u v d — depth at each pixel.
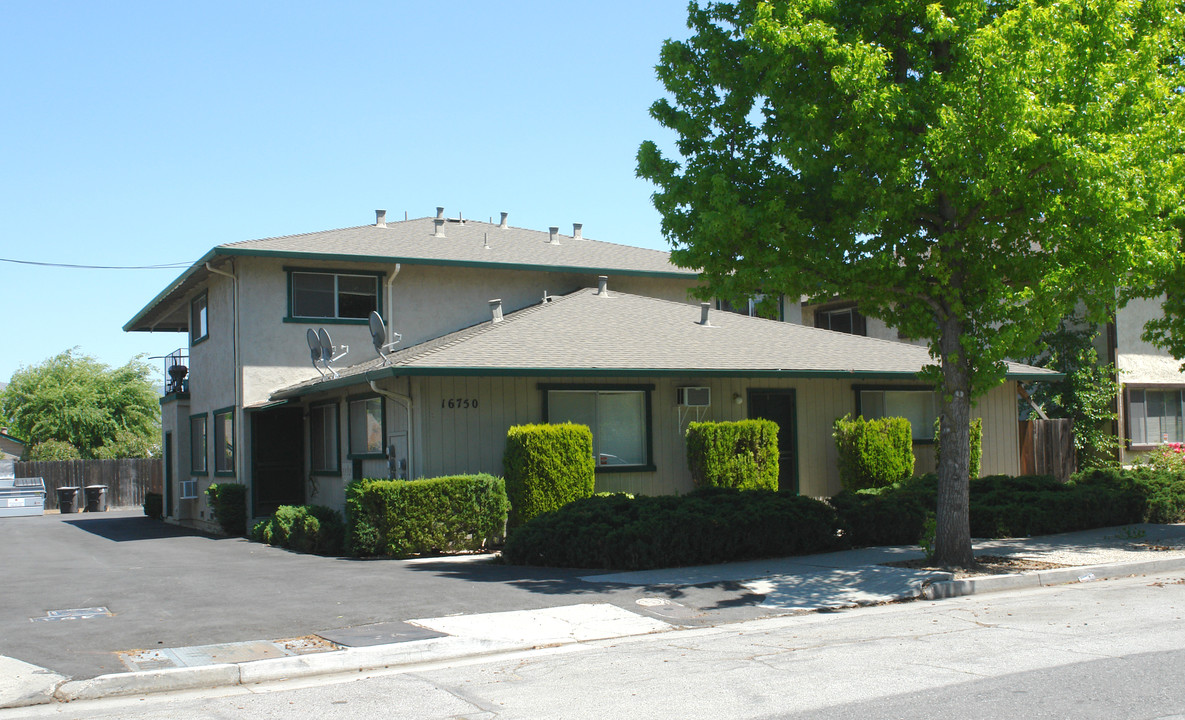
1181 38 14.02
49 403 43.81
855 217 12.21
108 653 8.37
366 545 15.55
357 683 7.53
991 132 11.29
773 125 13.07
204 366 24.73
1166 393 25.73
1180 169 12.88
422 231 25.70
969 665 7.46
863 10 12.15
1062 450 23.44
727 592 11.38
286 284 21.89
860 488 19.23
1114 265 11.93
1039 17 11.24
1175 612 9.73
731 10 13.42
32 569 14.89
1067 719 5.92
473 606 10.58
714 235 12.49
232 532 21.27
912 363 21.08
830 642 8.60
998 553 14.20
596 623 9.75
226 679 7.68
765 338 21.08
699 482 18.02
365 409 18.92
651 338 19.53
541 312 20.03
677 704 6.52
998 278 12.43
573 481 16.41
